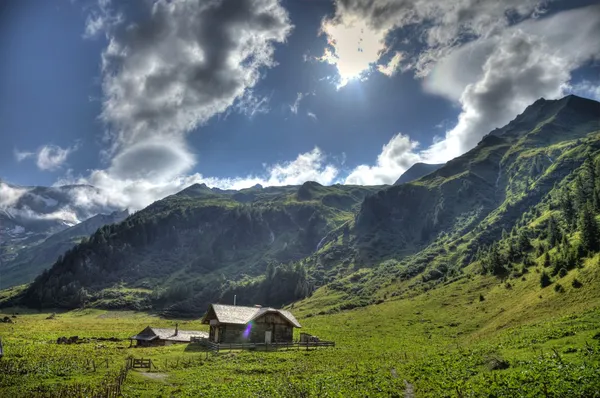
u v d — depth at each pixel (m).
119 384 38.59
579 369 27.14
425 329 99.62
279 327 83.38
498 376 31.22
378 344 81.88
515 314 80.94
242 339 79.94
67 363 51.84
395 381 39.50
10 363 50.44
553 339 42.34
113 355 62.94
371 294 183.88
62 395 35.00
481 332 80.19
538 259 126.31
